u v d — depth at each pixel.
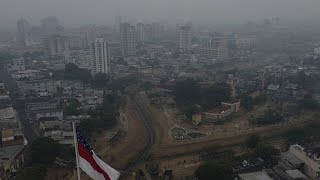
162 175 162.38
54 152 164.50
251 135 199.00
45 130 199.50
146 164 177.25
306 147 184.25
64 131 197.62
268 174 151.88
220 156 182.25
